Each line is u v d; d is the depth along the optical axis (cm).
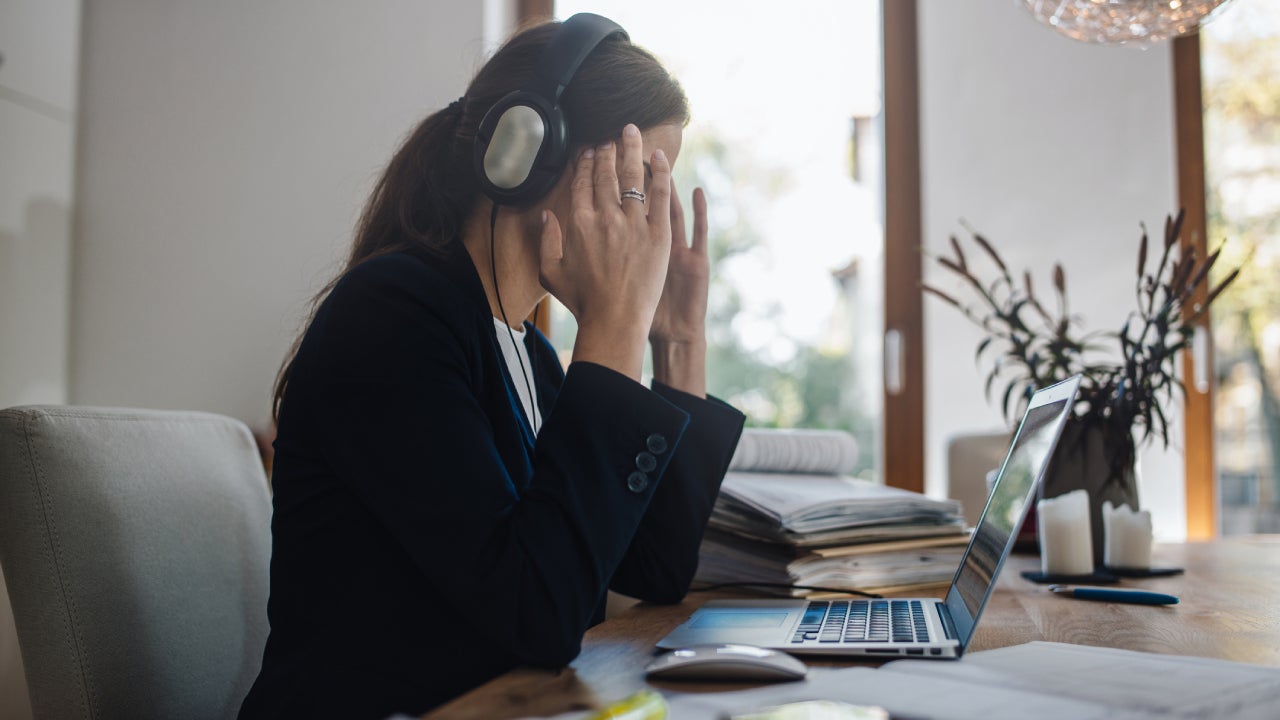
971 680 62
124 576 87
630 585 103
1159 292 303
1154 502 303
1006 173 311
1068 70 312
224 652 96
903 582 114
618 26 96
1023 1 173
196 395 301
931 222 313
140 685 86
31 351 287
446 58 304
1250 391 304
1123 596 105
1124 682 60
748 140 320
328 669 74
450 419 74
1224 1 160
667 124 92
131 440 94
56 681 82
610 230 81
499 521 71
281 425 81
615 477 74
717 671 64
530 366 108
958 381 307
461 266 88
